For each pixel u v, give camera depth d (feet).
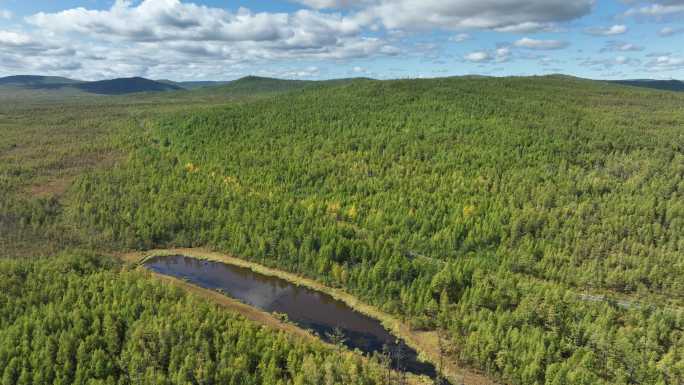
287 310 362.53
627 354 273.54
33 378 234.17
